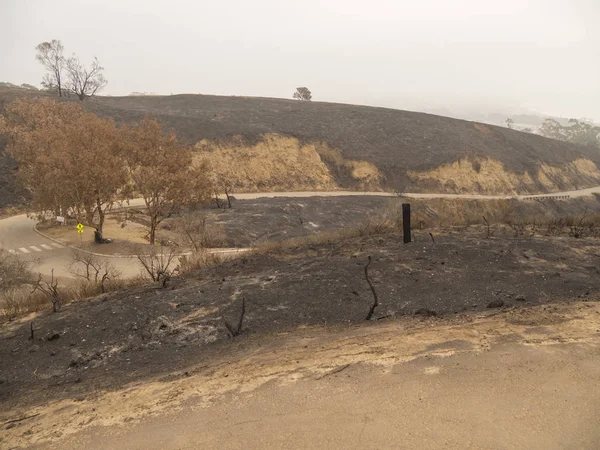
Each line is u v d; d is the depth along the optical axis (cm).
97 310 1074
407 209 1442
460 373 629
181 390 658
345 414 550
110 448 531
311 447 495
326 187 6938
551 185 8481
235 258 1552
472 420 526
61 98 7700
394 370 649
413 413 544
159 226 4175
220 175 6494
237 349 811
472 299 974
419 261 1232
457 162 7638
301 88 12719
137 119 7150
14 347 928
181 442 525
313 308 972
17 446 564
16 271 2169
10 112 6056
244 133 7025
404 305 963
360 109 9831
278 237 4003
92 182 3250
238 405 593
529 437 495
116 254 2922
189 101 9456
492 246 1361
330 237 1755
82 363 832
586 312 845
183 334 901
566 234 1592
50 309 1187
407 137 8419
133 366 795
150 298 1127
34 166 4225
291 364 702
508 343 718
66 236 3712
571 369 627
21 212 5056
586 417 526
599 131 15338
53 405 678
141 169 3422
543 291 999
